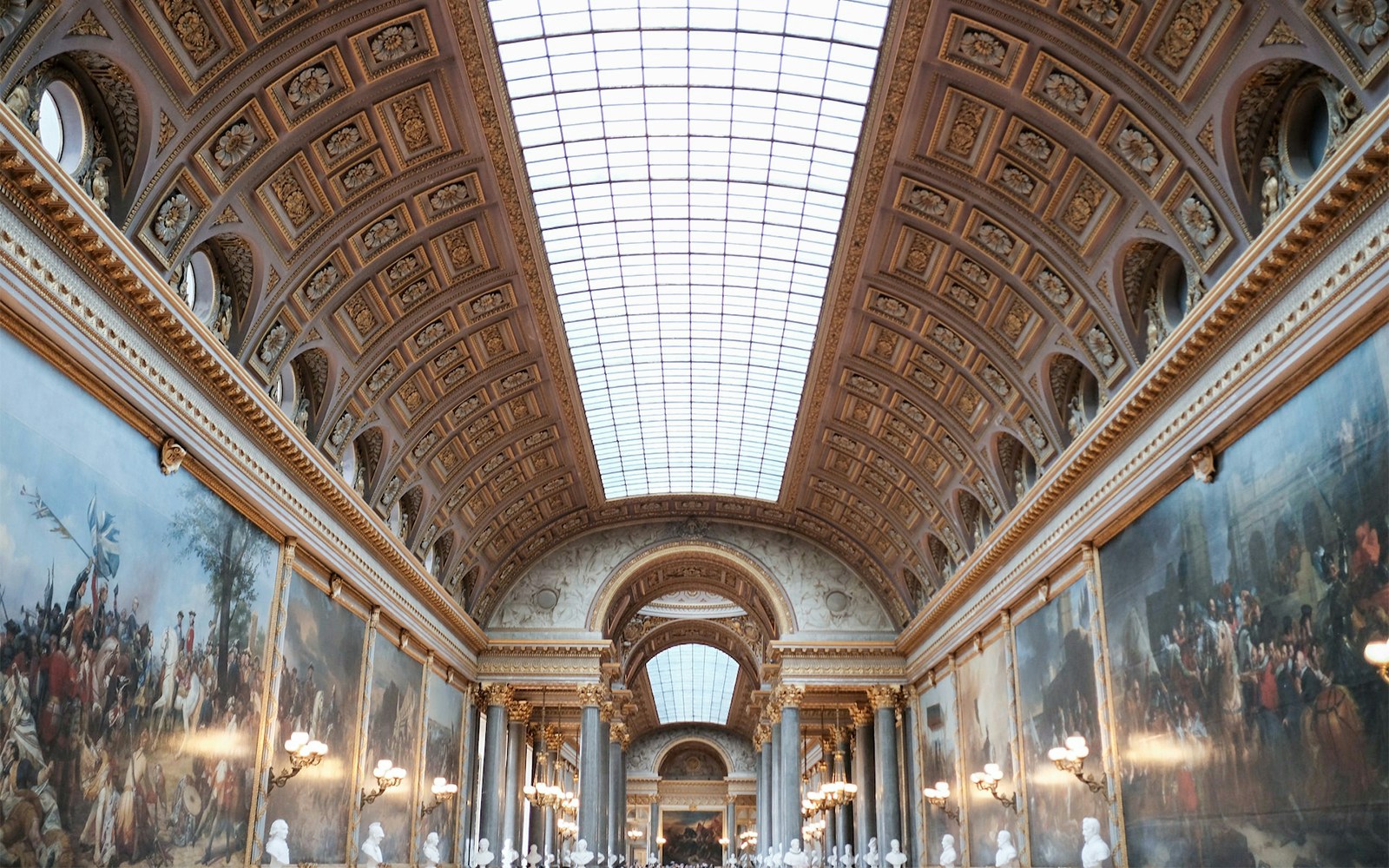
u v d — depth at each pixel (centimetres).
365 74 1945
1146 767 2019
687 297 3136
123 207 1655
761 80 2253
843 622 4334
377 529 2798
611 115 2352
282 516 2247
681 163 2527
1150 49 1723
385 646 3036
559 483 4062
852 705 4688
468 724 4059
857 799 4584
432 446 3170
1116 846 2123
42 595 1395
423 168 2239
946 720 3641
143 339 1678
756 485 4422
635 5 2050
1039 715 2684
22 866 1335
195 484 1877
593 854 3991
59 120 1586
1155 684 1994
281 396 2395
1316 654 1456
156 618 1720
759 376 3609
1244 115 1667
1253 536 1653
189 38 1633
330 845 2559
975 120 2095
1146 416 2052
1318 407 1485
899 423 3294
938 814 3788
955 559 3538
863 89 2239
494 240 2597
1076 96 1897
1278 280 1555
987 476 3022
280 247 2100
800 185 2580
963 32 1902
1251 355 1650
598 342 3372
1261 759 1597
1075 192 2083
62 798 1431
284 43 1777
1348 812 1365
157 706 1716
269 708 2170
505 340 3034
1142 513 2097
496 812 4003
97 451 1552
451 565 3753
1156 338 2059
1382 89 1362
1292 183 1606
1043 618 2684
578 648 4222
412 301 2606
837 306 2862
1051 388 2534
